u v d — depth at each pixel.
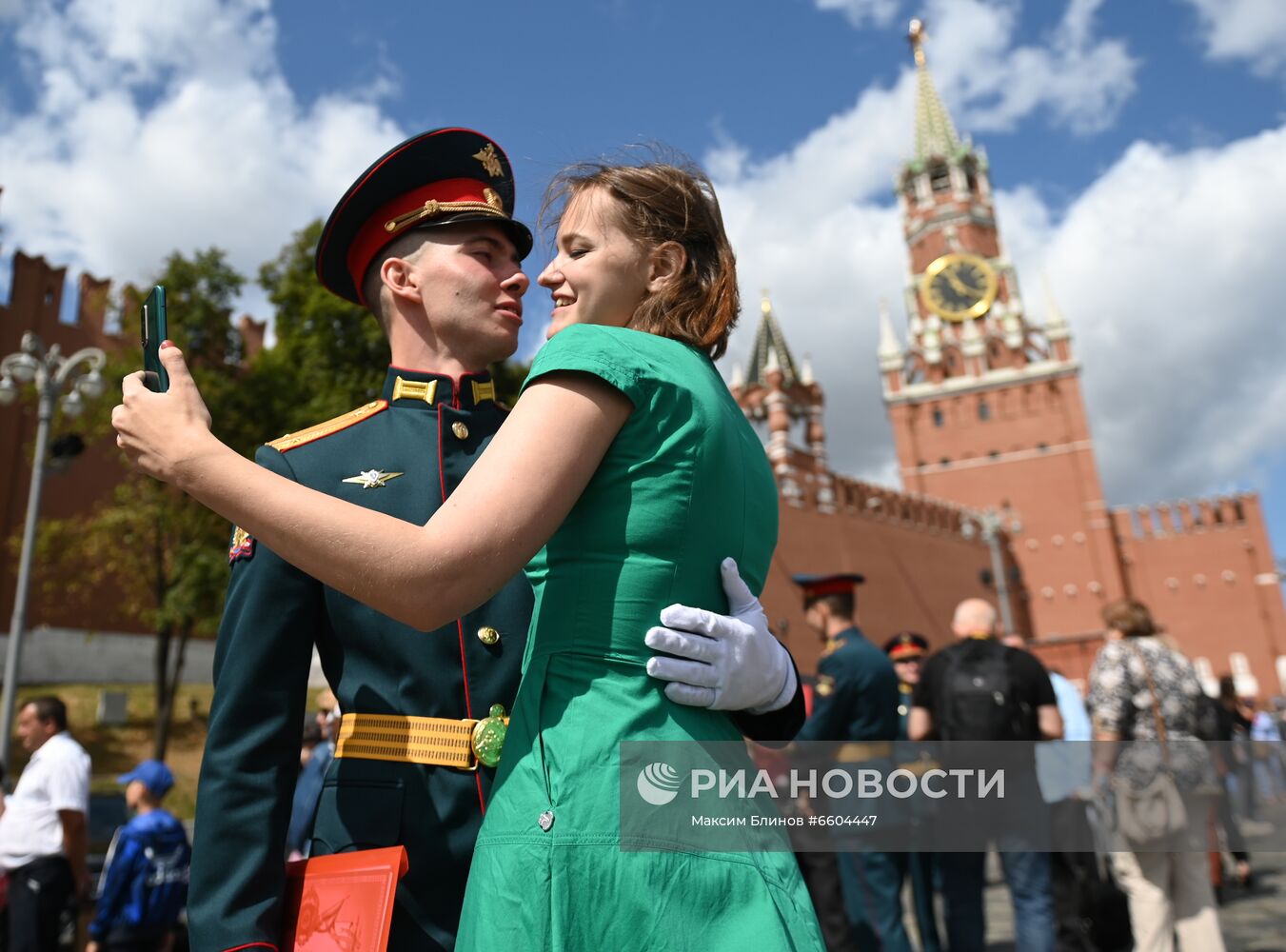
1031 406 48.25
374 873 1.33
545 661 1.21
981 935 4.56
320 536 1.09
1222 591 46.91
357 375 18.73
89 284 29.92
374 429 1.84
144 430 1.23
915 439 49.84
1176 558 48.06
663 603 1.20
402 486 1.76
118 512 20.17
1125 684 4.73
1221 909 6.21
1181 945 4.53
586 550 1.21
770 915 1.11
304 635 1.58
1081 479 46.66
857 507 31.61
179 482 1.20
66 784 5.26
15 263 28.69
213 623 19.89
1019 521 47.03
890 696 4.99
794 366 32.31
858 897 4.72
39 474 13.01
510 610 1.72
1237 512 47.66
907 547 33.62
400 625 1.62
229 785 1.43
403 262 1.92
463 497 1.11
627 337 1.25
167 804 18.09
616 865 1.09
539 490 1.11
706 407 1.25
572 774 1.12
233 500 1.15
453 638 1.64
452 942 1.47
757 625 1.29
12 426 27.50
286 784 1.49
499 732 1.58
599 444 1.17
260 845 1.40
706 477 1.23
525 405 1.18
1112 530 49.22
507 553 1.09
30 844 5.13
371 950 1.25
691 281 1.46
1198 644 46.75
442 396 1.89
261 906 1.36
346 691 1.62
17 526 27.00
